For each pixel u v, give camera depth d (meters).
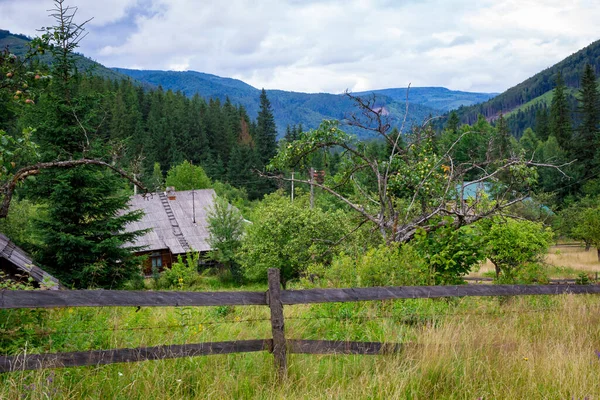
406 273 9.52
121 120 120.88
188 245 48.56
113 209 21.09
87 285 19.67
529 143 92.50
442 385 5.04
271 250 31.70
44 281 6.34
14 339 5.11
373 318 7.26
